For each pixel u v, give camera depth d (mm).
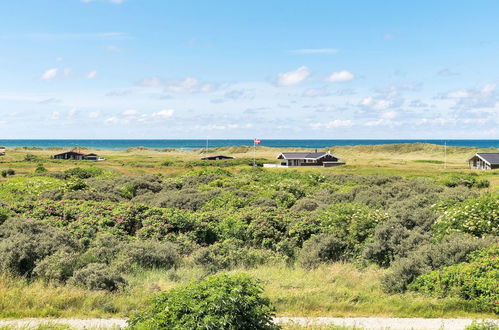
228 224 19547
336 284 13422
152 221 19375
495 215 16250
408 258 13953
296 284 13172
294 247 17703
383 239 16000
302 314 10914
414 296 12141
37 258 13594
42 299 11023
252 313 7730
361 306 11430
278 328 8344
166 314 7344
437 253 13656
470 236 15438
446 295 11867
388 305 11438
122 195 31891
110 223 19406
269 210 21094
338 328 9797
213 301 7410
